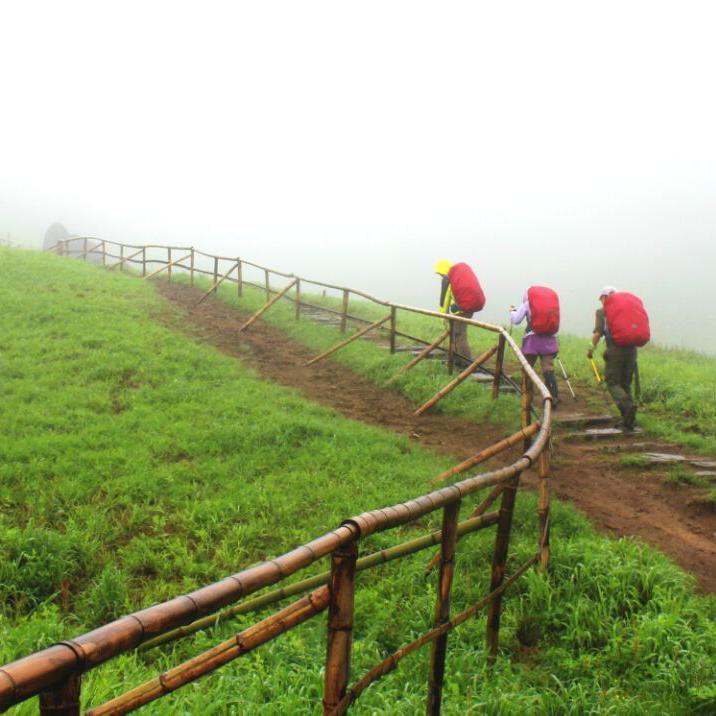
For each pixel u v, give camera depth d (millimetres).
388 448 9242
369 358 13664
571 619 5344
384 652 5035
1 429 9062
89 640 1752
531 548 6324
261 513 7219
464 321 11742
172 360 12992
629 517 7730
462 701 4293
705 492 8422
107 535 6750
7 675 1551
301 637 5203
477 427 10602
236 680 4418
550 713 4344
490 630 4898
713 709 4395
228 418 10117
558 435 10203
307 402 11383
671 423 10922
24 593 5758
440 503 3391
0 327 14141
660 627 5031
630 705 4371
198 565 6277
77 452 8461
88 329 14430
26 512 7055
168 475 7996
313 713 4039
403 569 6156
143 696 2248
